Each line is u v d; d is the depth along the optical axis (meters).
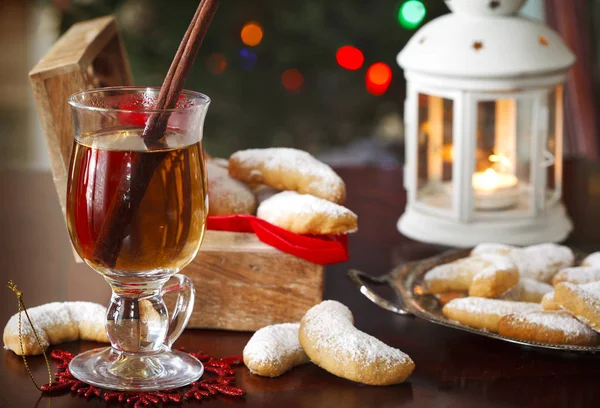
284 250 0.92
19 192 1.23
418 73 1.09
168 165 0.82
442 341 0.92
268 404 0.84
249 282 0.93
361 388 0.86
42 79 0.93
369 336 0.87
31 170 1.30
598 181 1.28
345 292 1.00
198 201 0.84
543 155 1.09
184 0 1.85
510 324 0.89
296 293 0.93
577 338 0.88
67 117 0.94
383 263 1.06
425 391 0.86
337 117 2.06
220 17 1.90
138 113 0.82
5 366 0.88
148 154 0.82
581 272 0.96
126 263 0.83
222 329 0.94
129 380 0.85
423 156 1.11
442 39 1.08
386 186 1.28
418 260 1.06
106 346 0.91
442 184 1.11
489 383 0.87
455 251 1.02
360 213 1.19
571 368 0.89
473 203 1.09
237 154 0.98
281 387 0.86
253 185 1.00
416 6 1.55
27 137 3.12
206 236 0.94
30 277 1.01
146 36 1.85
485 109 1.07
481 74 1.05
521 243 1.09
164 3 1.84
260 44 1.93
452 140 1.08
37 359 0.89
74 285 1.00
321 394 0.85
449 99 1.08
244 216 0.94
